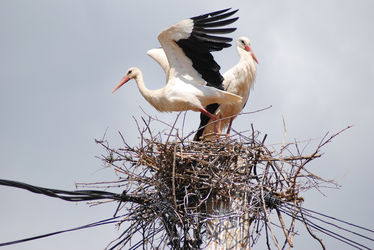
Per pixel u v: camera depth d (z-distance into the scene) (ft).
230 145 39.47
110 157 39.29
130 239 38.45
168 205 37.88
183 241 38.58
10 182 31.76
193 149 39.81
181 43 51.83
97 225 36.45
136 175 38.91
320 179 38.58
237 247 36.17
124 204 38.24
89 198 35.22
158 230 38.65
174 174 36.91
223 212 37.19
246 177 38.17
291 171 39.17
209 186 37.70
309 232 37.81
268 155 39.47
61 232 31.73
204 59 52.11
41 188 32.78
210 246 36.37
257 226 37.42
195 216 37.22
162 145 39.14
